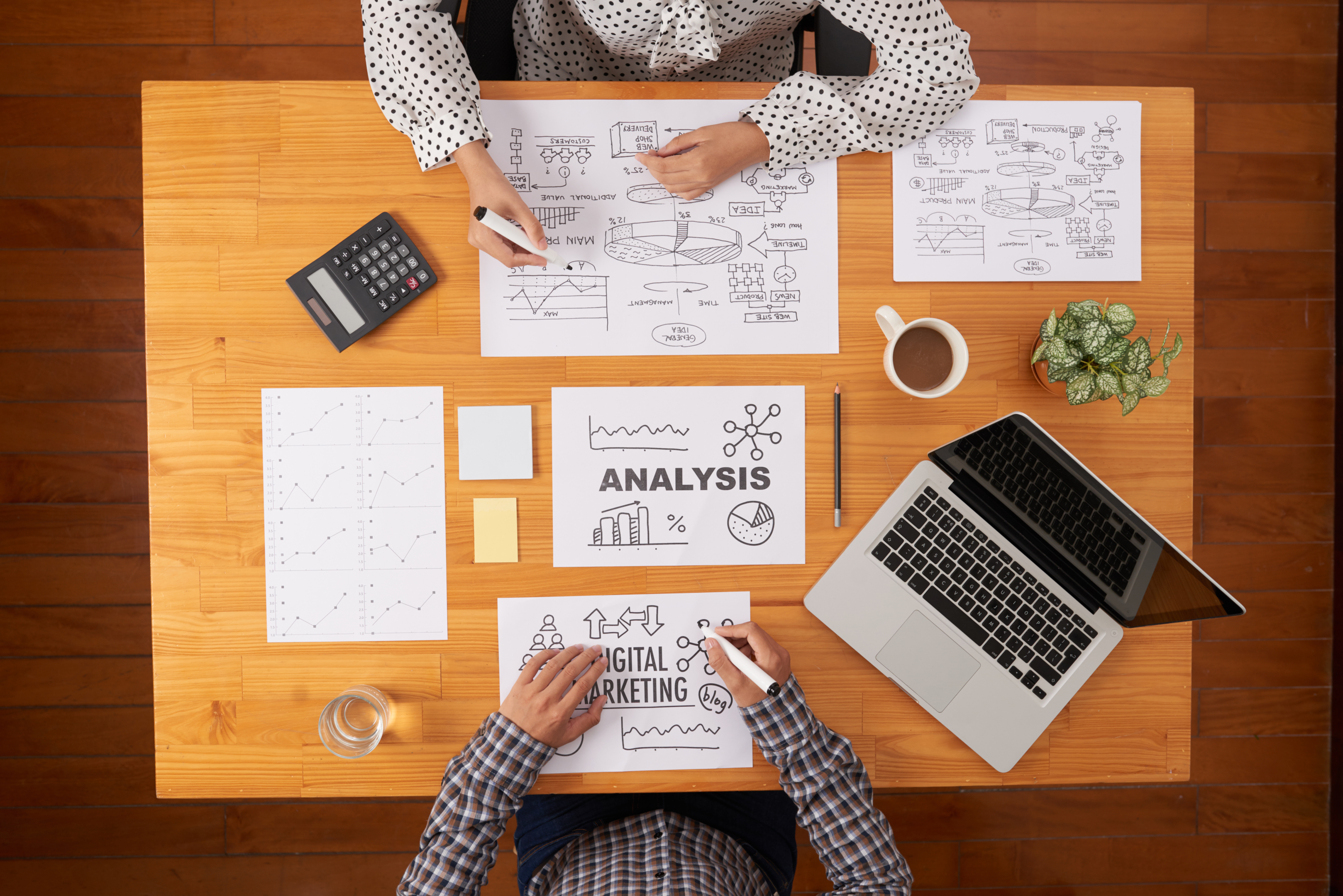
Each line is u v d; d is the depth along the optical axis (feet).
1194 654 5.71
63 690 5.41
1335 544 5.70
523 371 3.45
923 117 3.41
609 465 3.47
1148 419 3.56
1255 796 5.68
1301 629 5.71
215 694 3.40
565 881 3.38
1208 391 5.73
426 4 3.19
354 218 3.44
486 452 3.43
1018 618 3.39
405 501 3.43
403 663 3.41
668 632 3.45
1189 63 5.69
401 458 3.43
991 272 3.54
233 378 3.42
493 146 3.45
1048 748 3.46
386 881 5.40
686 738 3.41
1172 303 3.60
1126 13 5.67
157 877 5.37
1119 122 3.55
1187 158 3.58
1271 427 5.73
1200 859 5.64
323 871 5.40
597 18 3.38
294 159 3.42
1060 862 5.58
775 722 3.23
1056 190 3.55
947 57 3.30
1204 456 5.73
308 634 3.40
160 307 3.41
